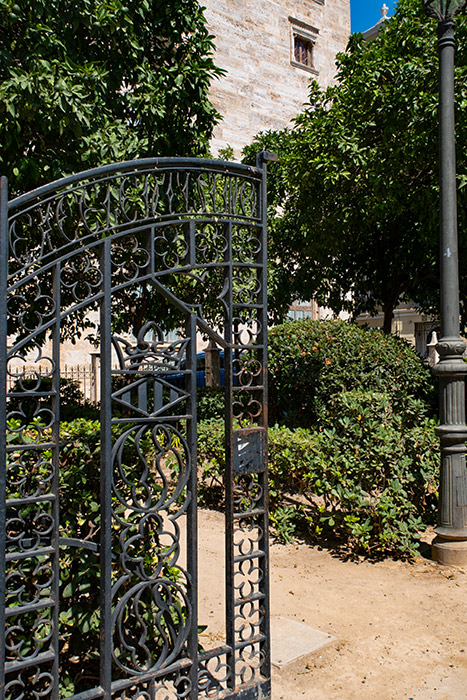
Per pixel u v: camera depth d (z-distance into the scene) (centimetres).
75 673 281
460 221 764
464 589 410
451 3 464
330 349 632
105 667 221
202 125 750
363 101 803
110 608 223
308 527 538
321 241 923
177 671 244
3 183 205
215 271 819
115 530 275
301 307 1922
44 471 266
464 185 688
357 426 489
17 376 207
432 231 795
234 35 1809
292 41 1977
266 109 1891
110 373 229
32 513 261
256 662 311
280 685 292
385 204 786
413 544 466
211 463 612
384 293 1044
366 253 1056
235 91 1808
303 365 650
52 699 214
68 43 608
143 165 245
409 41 789
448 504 463
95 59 655
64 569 269
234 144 1798
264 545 278
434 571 444
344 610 379
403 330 2042
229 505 263
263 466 277
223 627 354
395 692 287
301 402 671
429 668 309
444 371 466
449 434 459
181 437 253
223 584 423
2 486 201
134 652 233
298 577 435
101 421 227
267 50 1902
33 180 547
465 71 704
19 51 533
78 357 1388
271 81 1909
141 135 696
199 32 762
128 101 684
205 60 740
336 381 610
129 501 279
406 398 591
